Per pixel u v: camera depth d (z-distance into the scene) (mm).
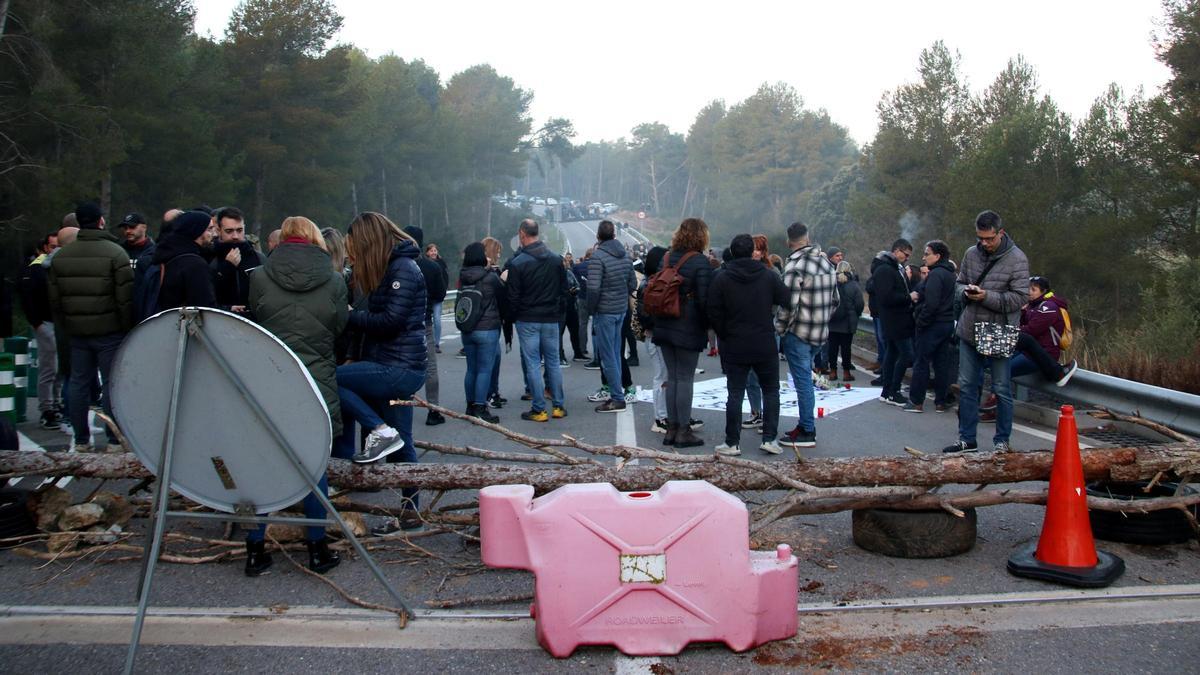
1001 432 7707
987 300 7430
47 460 5469
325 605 4570
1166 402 8281
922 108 33750
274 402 4188
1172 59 23141
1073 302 23172
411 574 5016
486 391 9469
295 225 5000
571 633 4000
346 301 5176
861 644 4094
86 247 7043
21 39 26172
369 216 5594
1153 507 5211
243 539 5488
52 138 27109
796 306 8180
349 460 5398
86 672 3859
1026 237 24109
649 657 4004
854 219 39312
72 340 7141
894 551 5184
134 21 28484
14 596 4680
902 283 10797
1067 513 4793
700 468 5363
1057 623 4281
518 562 4039
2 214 25672
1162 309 17797
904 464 5246
